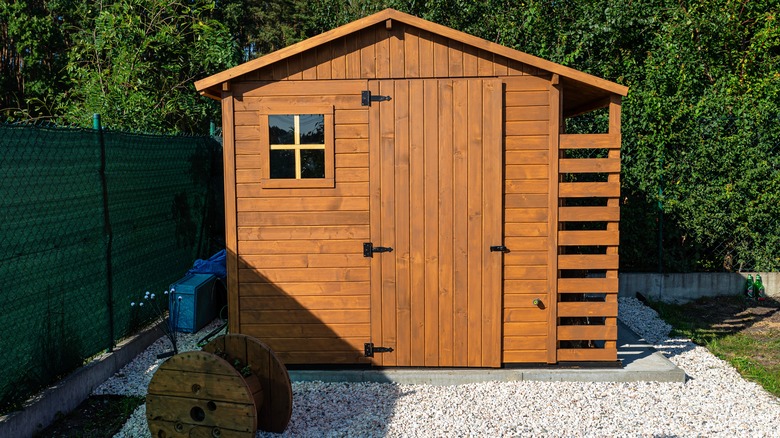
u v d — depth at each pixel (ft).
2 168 16.33
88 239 20.71
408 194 20.40
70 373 19.33
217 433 15.49
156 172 27.02
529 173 20.38
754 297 33.04
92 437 16.87
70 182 19.65
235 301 20.80
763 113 32.24
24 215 17.19
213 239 35.04
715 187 32.83
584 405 18.39
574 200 33.76
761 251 33.45
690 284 33.53
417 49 20.18
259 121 20.44
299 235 20.66
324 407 18.34
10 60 63.00
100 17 37.86
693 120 32.60
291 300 20.79
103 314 21.70
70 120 36.19
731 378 21.03
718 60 37.93
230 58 39.78
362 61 20.26
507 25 39.83
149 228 26.21
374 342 20.76
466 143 20.25
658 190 33.14
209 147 34.35
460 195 20.34
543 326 20.72
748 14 38.60
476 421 17.31
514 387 19.76
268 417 16.58
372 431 16.75
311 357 20.88
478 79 20.13
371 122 20.29
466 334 20.63
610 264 20.57
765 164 32.24
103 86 37.01
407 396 19.15
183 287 26.40
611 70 37.01
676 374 20.43
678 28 36.81
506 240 20.52
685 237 33.73
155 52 38.73
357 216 20.54
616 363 20.92
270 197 20.61
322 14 48.85
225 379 15.34
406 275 20.57
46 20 61.41
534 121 20.26
